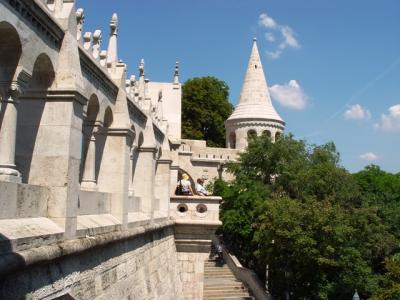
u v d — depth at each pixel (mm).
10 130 7566
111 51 13234
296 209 29328
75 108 8750
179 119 36219
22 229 6992
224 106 67812
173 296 19234
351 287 30188
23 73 7605
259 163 41625
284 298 33406
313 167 37656
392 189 50625
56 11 8836
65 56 8742
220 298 29578
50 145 8508
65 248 7863
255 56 60094
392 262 31719
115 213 12625
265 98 58688
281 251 30500
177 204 21969
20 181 7691
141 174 17203
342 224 29203
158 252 17453
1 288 6145
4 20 6883
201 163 50250
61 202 8344
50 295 7574
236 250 39094
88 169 11914
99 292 10141
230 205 37125
